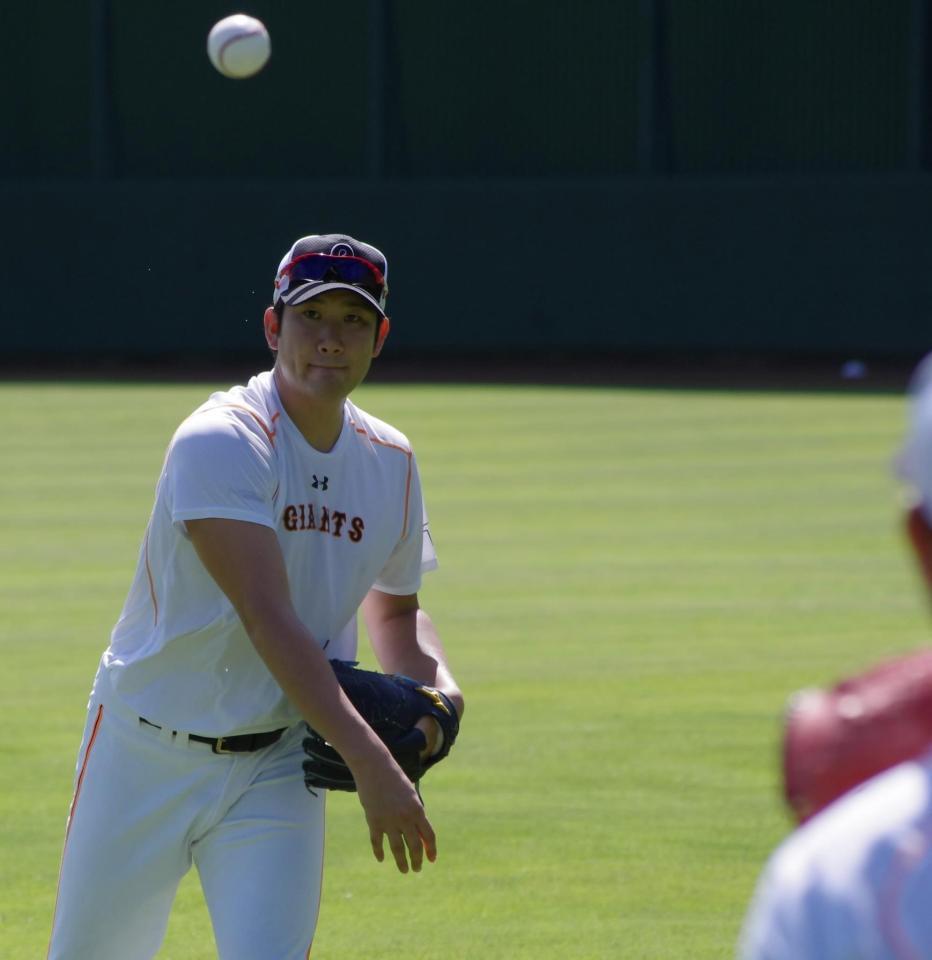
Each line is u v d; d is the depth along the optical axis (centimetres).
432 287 9850
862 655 3080
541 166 9969
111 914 1289
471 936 1784
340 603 1301
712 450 6016
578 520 4600
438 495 5031
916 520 489
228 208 9931
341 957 1725
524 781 2342
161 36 10225
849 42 9356
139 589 1280
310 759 1252
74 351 10156
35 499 4981
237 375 9338
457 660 3075
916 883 454
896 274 9088
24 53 10325
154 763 1260
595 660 3061
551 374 9144
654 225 9481
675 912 1847
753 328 9369
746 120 9612
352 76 10106
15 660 3081
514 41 9931
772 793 2267
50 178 10375
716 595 3634
